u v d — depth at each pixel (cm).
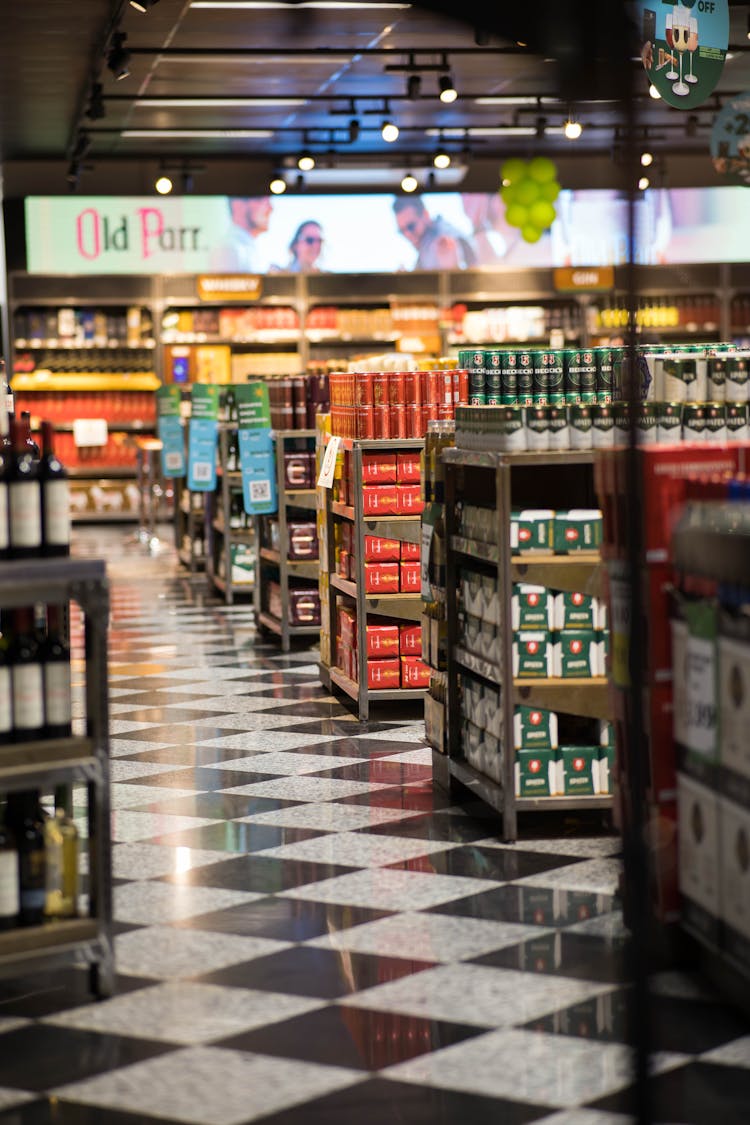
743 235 1725
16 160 1705
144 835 481
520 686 460
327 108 1472
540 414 456
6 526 340
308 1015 329
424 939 377
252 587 1089
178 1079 298
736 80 1380
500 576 457
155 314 1711
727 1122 271
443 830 483
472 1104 283
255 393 862
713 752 329
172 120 1514
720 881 329
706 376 437
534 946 370
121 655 866
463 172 1700
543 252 1739
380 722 668
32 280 1691
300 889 421
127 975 356
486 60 1260
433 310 1734
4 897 334
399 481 657
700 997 335
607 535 380
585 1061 301
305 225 1725
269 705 708
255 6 1062
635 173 354
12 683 338
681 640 347
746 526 314
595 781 466
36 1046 316
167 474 1313
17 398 1731
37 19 1084
